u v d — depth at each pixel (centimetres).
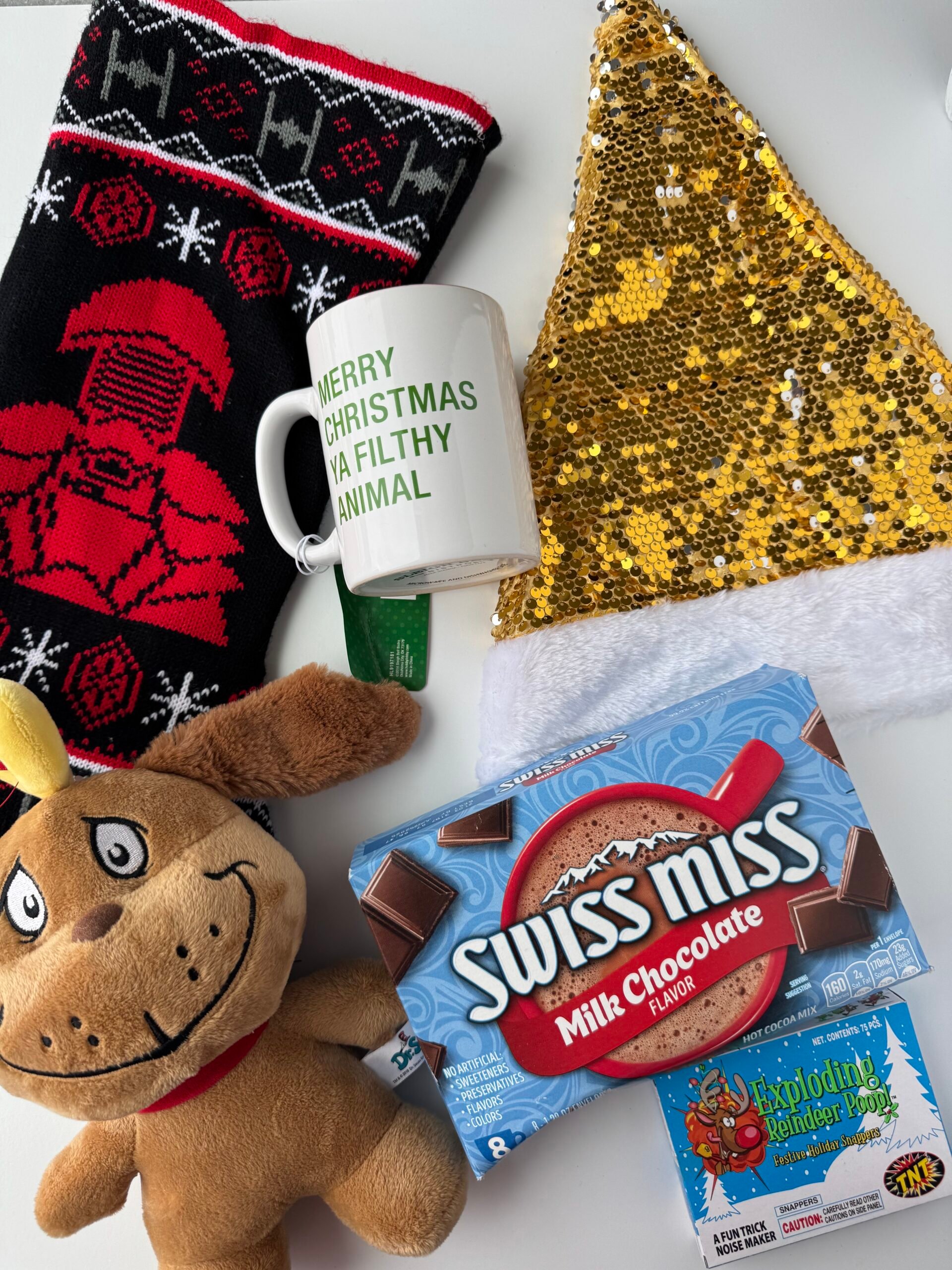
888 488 45
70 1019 34
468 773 46
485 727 45
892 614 44
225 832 37
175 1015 34
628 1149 44
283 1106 39
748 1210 41
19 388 43
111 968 34
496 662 45
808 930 37
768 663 45
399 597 45
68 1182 39
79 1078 34
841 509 45
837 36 47
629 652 45
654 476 45
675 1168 44
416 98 44
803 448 45
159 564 44
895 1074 41
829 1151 41
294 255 44
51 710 42
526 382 45
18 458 43
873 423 45
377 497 38
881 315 45
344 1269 44
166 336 44
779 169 44
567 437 45
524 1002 37
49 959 34
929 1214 44
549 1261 44
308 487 45
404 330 37
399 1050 42
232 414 44
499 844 38
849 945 37
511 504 38
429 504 37
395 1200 39
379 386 37
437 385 37
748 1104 41
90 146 43
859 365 45
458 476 37
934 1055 45
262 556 44
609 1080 37
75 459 43
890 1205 41
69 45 47
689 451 45
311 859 45
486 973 38
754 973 37
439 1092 44
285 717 41
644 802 38
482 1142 37
